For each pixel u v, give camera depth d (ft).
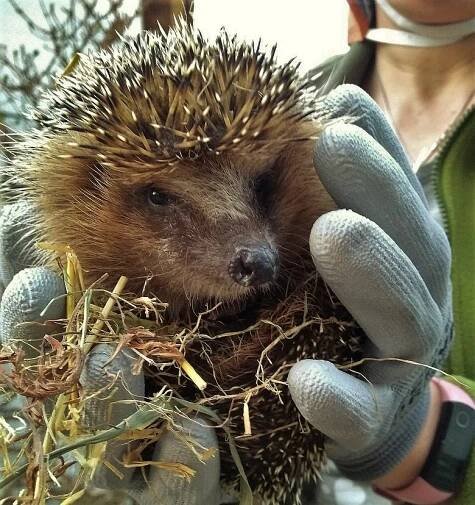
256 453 0.49
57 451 0.42
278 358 0.50
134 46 0.56
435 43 0.85
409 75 0.92
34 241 0.60
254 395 0.48
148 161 0.51
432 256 0.50
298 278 0.55
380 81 0.96
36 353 0.48
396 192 0.48
